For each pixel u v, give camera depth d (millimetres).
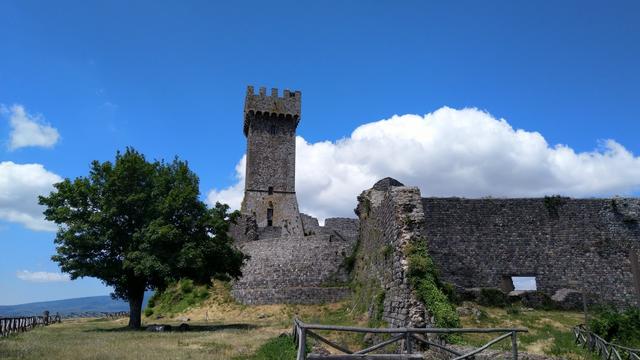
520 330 11586
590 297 31031
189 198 29078
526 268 32125
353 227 65312
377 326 19938
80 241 27344
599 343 17125
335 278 38719
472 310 25359
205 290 42625
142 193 28344
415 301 16891
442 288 17531
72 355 14633
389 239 20625
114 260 28172
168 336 21484
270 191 66312
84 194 28375
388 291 19797
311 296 37656
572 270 31922
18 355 14375
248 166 66875
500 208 33375
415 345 15398
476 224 32938
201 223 29172
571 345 18391
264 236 58344
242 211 64375
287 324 29000
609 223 32750
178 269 27406
